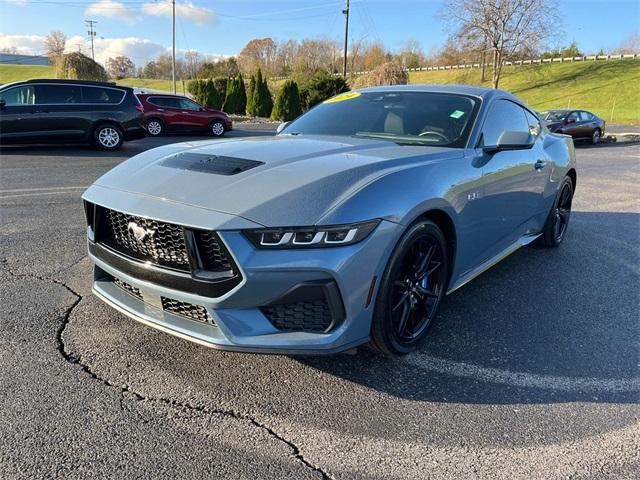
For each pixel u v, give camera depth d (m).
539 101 50.22
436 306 2.88
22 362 2.54
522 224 4.07
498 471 1.92
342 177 2.34
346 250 2.15
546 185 4.34
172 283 2.26
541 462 1.97
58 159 10.20
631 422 2.24
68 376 2.44
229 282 2.11
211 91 34.06
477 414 2.27
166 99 17.77
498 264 4.41
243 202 2.17
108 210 2.54
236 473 1.88
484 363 2.71
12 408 2.19
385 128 3.45
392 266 2.38
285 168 2.46
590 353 2.86
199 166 2.57
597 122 20.72
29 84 11.07
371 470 1.92
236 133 19.97
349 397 2.37
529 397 2.41
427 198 2.52
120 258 2.46
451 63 50.00
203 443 2.03
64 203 6.12
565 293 3.76
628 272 4.27
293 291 2.12
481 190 3.10
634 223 6.12
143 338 2.83
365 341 2.39
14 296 3.33
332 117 3.78
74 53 41.38
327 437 2.09
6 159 9.97
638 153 16.44
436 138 3.24
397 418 2.22
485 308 3.44
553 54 69.56
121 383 2.41
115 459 1.92
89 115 11.62
